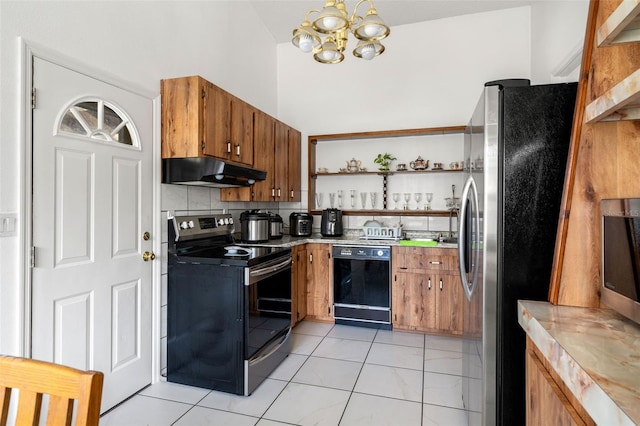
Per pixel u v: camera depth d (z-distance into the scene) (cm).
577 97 121
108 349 204
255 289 232
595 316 110
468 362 185
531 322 111
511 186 148
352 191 410
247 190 309
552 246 145
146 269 231
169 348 242
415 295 330
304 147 430
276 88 433
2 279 153
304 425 190
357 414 200
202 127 239
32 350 164
